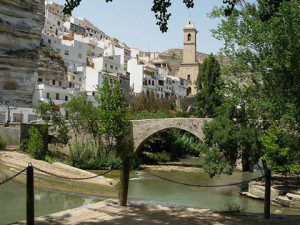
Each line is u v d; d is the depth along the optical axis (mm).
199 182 34969
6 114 56594
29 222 9469
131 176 38250
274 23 20734
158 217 10977
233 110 28531
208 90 61531
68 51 91500
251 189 27391
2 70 56188
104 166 41094
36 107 47875
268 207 11203
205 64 63469
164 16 12062
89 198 20641
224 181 35875
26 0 56562
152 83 100562
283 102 21109
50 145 46062
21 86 60031
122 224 9977
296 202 21641
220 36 25734
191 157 62469
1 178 24578
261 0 20938
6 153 34312
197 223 10297
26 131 41500
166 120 45250
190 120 43594
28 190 9508
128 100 78812
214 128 29000
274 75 20797
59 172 30203
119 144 42781
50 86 69312
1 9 53375
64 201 19516
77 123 45844
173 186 32375
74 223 10031
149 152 56469
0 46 55531
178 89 112250
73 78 84125
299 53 19359
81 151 41406
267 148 23375
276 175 30562
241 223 10406
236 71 26625
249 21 23406
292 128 22734
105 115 42688
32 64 60781
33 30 59562
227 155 28672
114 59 98250
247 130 26875
